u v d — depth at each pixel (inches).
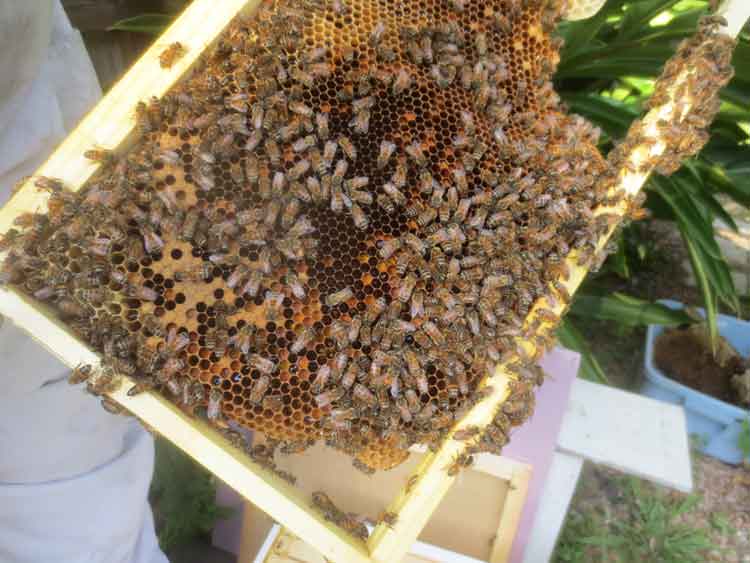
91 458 20.1
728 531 34.5
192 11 11.5
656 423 26.3
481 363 12.8
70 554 20.6
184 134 11.9
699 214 30.0
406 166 12.9
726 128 32.9
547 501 25.8
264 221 11.9
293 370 12.6
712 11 14.0
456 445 12.7
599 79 36.2
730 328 39.9
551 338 13.1
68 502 19.8
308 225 12.0
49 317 11.2
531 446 24.1
